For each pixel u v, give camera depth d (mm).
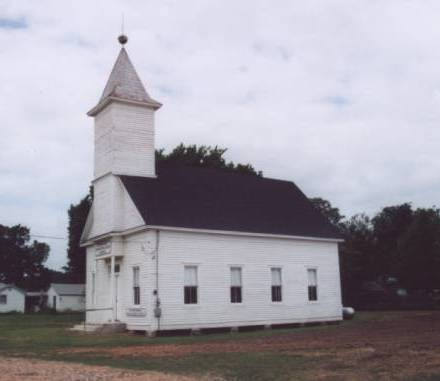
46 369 15070
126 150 32812
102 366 15828
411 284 63281
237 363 16141
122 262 32156
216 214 33000
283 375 13750
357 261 61375
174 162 53312
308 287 35719
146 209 30438
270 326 33219
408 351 18156
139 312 29766
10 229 104188
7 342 25609
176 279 30000
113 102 32750
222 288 31656
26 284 102750
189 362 16578
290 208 37844
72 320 49969
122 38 34500
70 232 59250
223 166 54531
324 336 25484
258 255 33562
